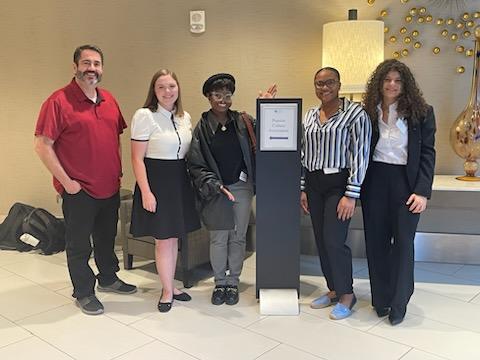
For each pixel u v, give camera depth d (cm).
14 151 468
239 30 415
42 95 455
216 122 302
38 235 411
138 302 315
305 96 409
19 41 451
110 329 278
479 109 350
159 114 291
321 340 262
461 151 360
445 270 369
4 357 248
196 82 430
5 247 423
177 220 295
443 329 274
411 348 254
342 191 281
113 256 332
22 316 295
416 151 266
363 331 272
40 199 470
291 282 307
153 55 435
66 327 281
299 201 299
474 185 340
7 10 448
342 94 362
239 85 421
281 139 292
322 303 303
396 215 274
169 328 278
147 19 431
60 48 446
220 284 317
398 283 275
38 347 258
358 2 389
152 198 289
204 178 295
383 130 272
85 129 289
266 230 303
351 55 352
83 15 440
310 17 399
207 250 356
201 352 251
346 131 273
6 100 461
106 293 330
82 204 294
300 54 405
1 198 473
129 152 450
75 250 300
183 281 342
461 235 382
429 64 383
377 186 276
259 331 273
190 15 421
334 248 284
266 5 407
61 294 328
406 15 382
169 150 291
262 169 296
